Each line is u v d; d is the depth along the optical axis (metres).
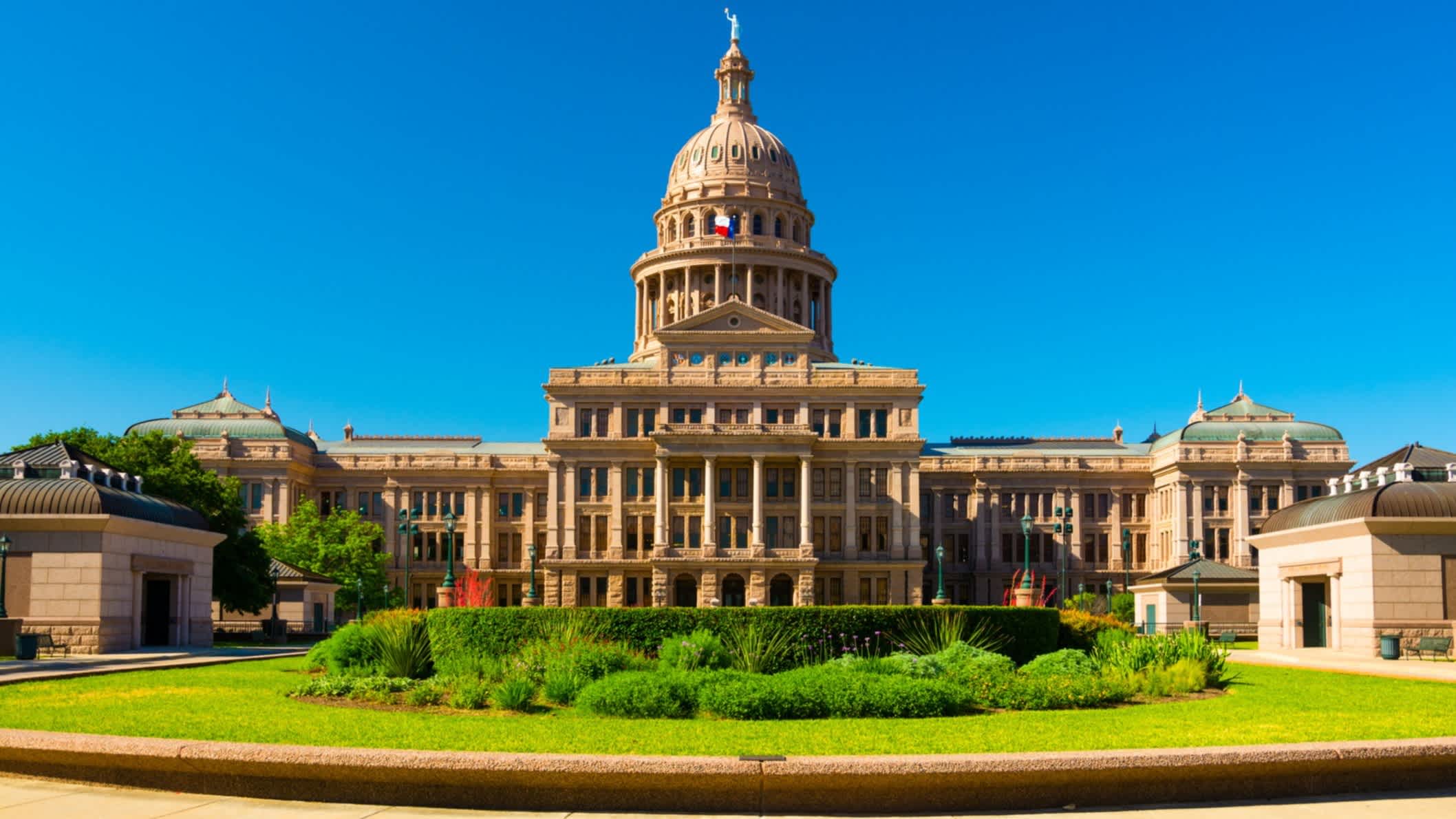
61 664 44.41
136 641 58.44
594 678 33.50
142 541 58.84
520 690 28.66
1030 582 67.44
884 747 21.64
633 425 121.94
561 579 118.75
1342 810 18.66
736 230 155.88
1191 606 88.44
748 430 117.38
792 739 22.70
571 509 119.94
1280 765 19.27
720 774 18.20
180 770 19.30
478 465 132.50
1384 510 54.78
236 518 82.88
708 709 27.12
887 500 119.88
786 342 122.62
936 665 34.41
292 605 96.62
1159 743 22.25
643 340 155.38
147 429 127.75
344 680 32.78
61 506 54.53
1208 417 132.62
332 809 18.41
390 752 18.77
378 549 131.88
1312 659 52.12
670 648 37.03
